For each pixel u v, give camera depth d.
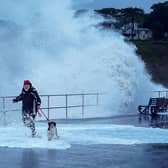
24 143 26.67
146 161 22.45
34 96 28.88
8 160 22.11
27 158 22.61
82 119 41.94
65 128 33.72
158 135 31.41
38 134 29.94
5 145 26.12
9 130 31.84
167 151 25.42
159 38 168.12
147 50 107.19
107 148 25.91
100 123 38.12
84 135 30.45
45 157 22.95
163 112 49.22
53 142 27.08
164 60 100.19
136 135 31.19
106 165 21.22
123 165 21.33
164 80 74.38
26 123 28.92
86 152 24.52
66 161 22.03
